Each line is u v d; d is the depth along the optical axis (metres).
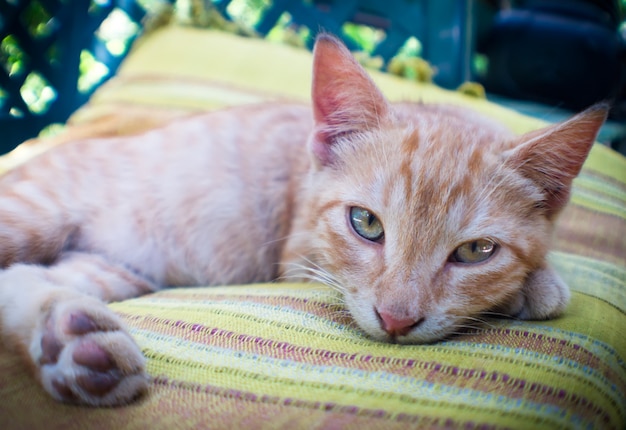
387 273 0.19
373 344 0.18
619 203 0.33
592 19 0.59
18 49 0.47
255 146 0.27
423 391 0.15
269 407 0.15
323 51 0.22
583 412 0.15
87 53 0.51
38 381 0.16
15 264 0.22
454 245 0.20
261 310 0.20
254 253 0.26
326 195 0.22
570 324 0.20
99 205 0.25
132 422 0.15
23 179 0.25
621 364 0.19
